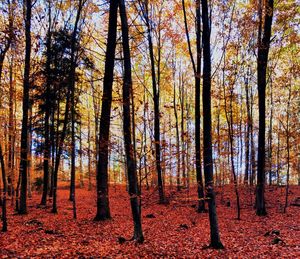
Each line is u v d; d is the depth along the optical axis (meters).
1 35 12.70
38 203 22.12
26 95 15.84
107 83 13.96
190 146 22.45
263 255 9.15
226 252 9.53
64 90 20.77
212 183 10.21
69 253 9.08
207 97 10.21
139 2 16.81
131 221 14.74
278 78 21.52
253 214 17.47
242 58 20.25
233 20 17.39
